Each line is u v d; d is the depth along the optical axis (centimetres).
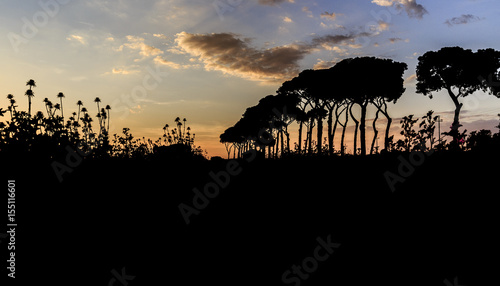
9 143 777
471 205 676
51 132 859
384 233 627
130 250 596
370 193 898
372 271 494
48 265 520
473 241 547
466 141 966
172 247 622
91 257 557
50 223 664
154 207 893
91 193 883
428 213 684
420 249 545
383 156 1294
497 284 426
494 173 796
